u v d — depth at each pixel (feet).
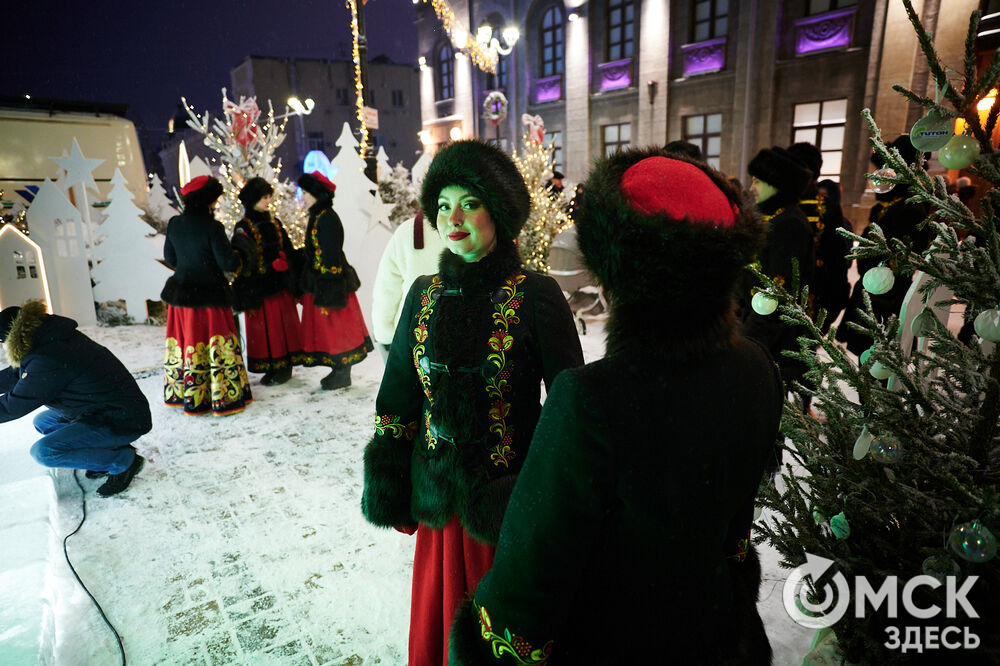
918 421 4.22
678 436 2.71
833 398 4.79
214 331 13.48
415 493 4.91
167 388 14.20
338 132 132.16
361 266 18.92
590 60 51.67
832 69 36.11
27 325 9.46
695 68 43.98
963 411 4.40
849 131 35.81
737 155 42.04
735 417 2.85
